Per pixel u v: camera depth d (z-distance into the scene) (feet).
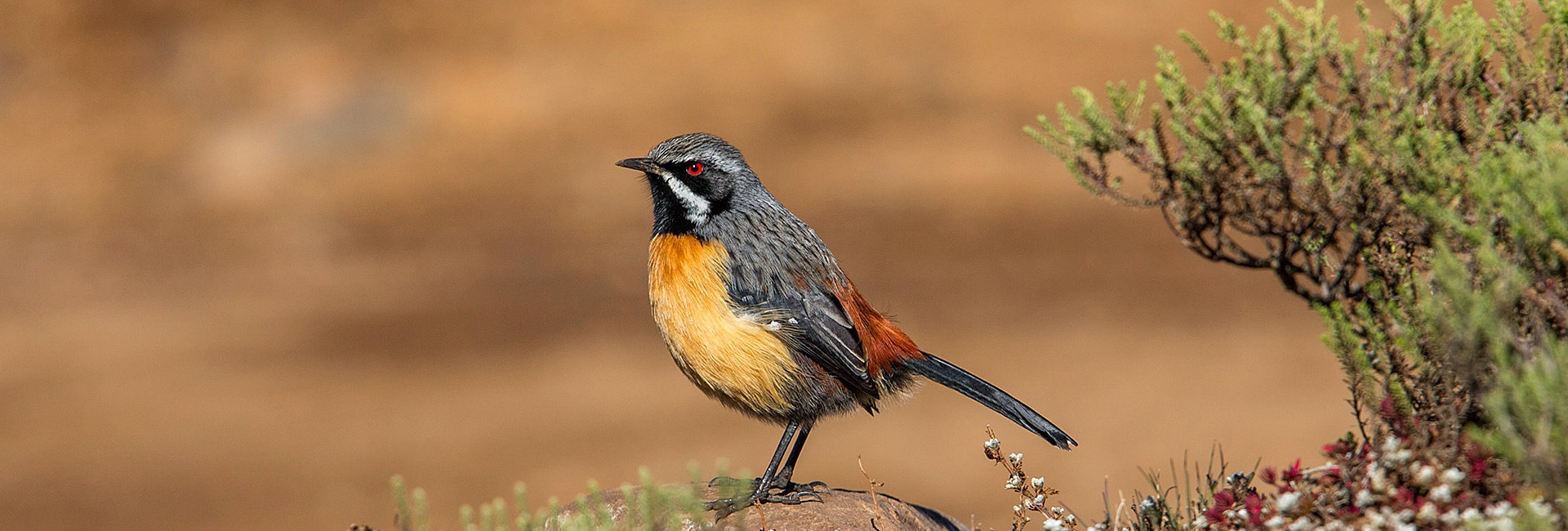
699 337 21.21
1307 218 19.08
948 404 59.06
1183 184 19.79
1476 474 14.49
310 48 116.67
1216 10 113.91
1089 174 20.43
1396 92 17.83
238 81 114.42
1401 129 17.22
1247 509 15.56
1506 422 12.68
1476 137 17.19
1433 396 14.97
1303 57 18.80
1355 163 17.33
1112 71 111.65
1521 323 14.32
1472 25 17.94
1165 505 17.75
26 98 112.47
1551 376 12.67
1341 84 18.17
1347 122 18.61
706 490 21.76
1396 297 17.39
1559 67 17.65
